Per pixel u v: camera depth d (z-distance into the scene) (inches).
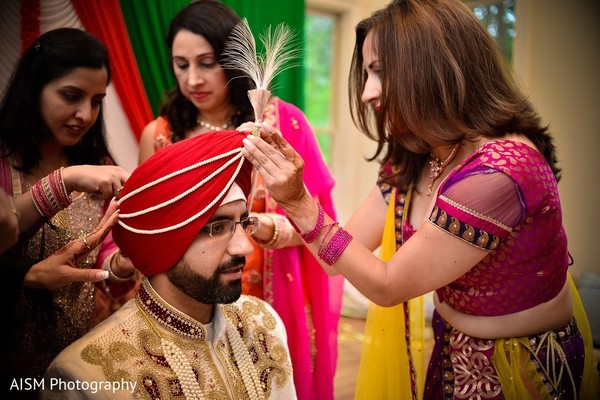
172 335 38.8
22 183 47.1
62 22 87.8
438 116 42.3
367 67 46.0
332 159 180.9
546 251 42.3
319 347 66.8
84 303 48.6
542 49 124.6
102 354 36.4
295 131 64.5
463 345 46.4
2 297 39.4
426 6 42.6
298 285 63.8
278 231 57.3
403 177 52.5
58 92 46.3
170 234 37.3
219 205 37.8
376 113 48.4
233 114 64.6
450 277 40.9
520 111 43.0
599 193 122.3
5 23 82.5
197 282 38.0
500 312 44.1
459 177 40.8
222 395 39.2
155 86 102.3
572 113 122.7
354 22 172.4
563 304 44.9
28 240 43.8
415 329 58.0
